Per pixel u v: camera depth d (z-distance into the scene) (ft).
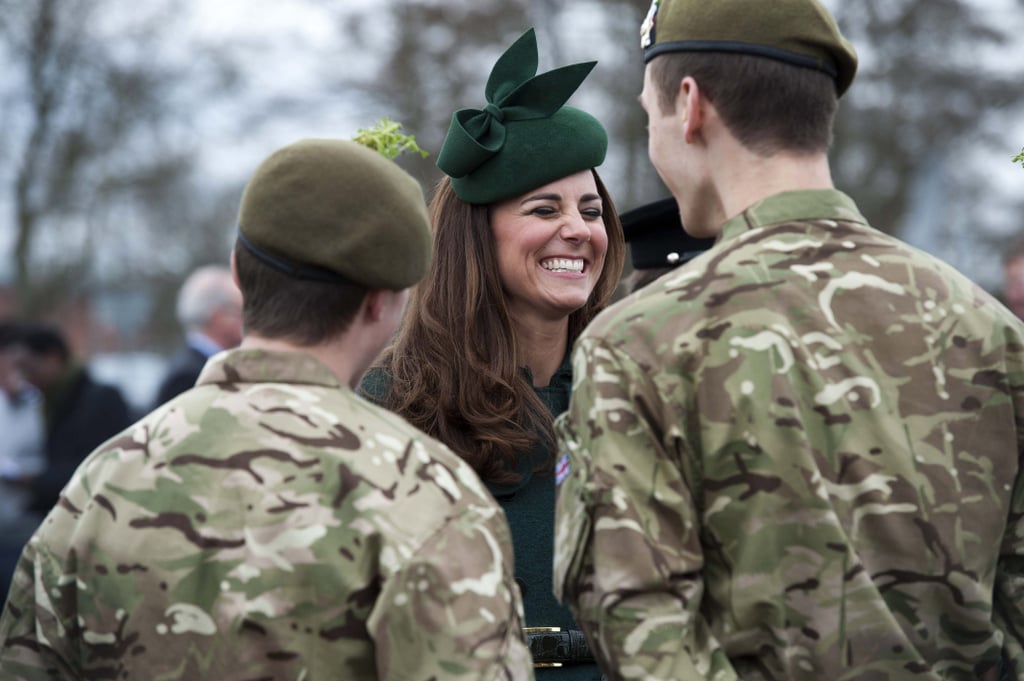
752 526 16.90
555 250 26.35
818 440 16.98
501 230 26.53
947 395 17.42
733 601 17.04
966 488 17.33
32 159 186.09
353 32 179.32
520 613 17.13
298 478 16.67
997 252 114.01
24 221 184.96
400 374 26.25
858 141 149.28
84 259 191.11
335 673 16.35
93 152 188.14
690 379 17.17
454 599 16.17
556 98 26.35
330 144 17.74
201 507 16.75
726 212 18.45
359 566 16.38
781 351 17.06
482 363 25.79
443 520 16.61
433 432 25.80
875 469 16.96
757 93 17.90
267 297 17.67
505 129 26.30
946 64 152.05
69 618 17.39
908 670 17.02
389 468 16.83
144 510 16.93
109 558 16.96
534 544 25.16
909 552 16.99
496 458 25.22
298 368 17.44
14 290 174.70
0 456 57.47
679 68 18.37
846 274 17.54
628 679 16.65
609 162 142.72
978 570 17.33
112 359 168.45
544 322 26.84
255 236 17.54
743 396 16.94
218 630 16.43
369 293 17.85
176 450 17.08
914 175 147.13
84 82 187.52
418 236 17.88
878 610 16.80
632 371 17.24
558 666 24.56
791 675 16.90
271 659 16.31
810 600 16.79
